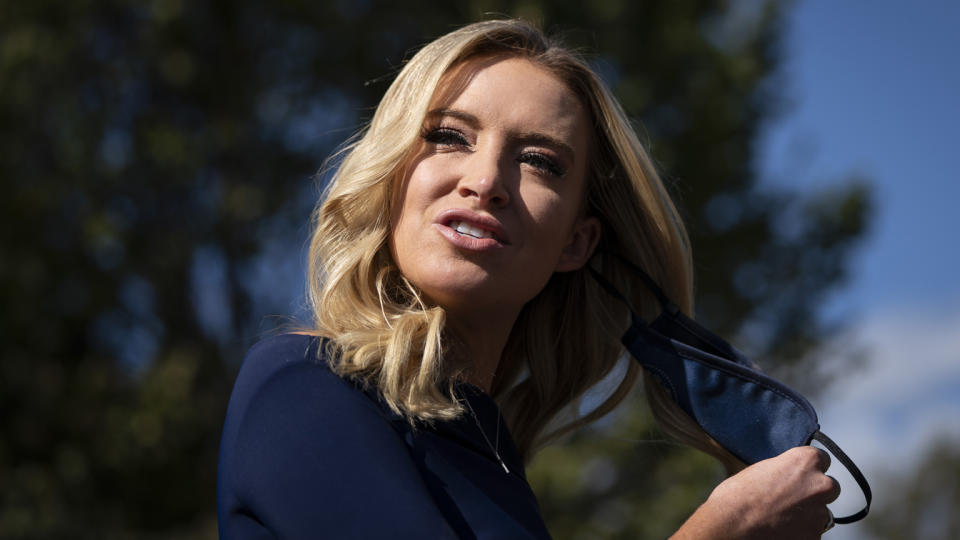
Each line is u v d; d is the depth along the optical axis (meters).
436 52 2.98
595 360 3.61
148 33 16.42
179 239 16.55
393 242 2.92
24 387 16.36
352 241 2.91
